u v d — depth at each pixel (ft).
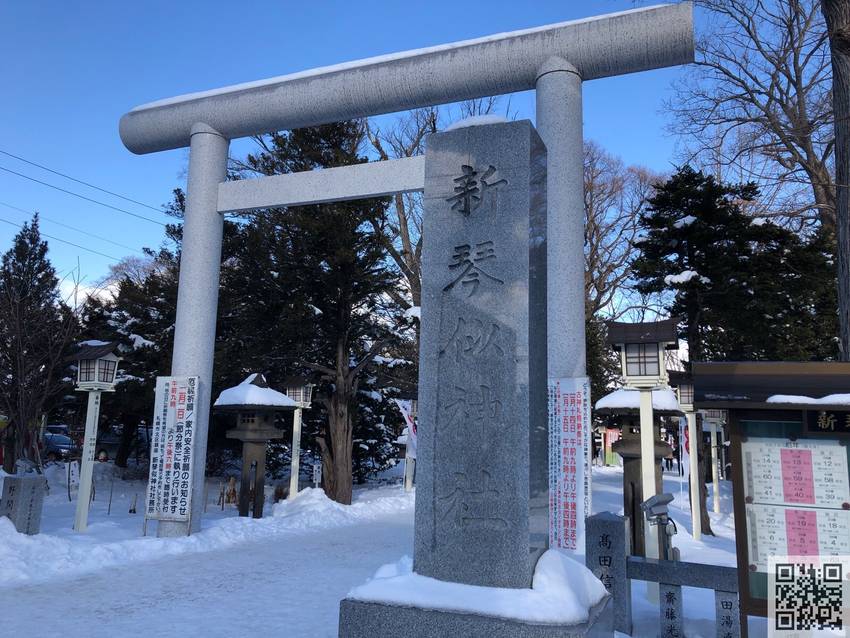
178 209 71.87
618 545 19.43
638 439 31.81
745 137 48.67
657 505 21.56
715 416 62.28
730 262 53.47
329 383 73.92
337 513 53.57
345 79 38.14
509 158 15.61
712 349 65.62
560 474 31.55
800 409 14.56
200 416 39.37
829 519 14.64
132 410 75.66
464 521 14.17
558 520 31.32
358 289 64.59
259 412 51.42
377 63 37.96
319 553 37.14
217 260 41.22
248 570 31.58
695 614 21.66
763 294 53.36
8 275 67.21
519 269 14.96
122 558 33.17
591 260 93.61
